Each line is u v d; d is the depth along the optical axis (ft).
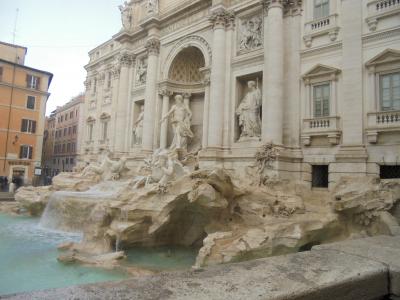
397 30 55.42
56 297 6.96
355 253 11.65
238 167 73.67
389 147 54.75
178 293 7.50
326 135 62.34
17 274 37.96
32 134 152.76
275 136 65.46
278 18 68.69
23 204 83.61
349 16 61.46
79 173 99.04
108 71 136.15
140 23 107.65
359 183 51.19
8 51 158.71
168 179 55.98
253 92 76.33
